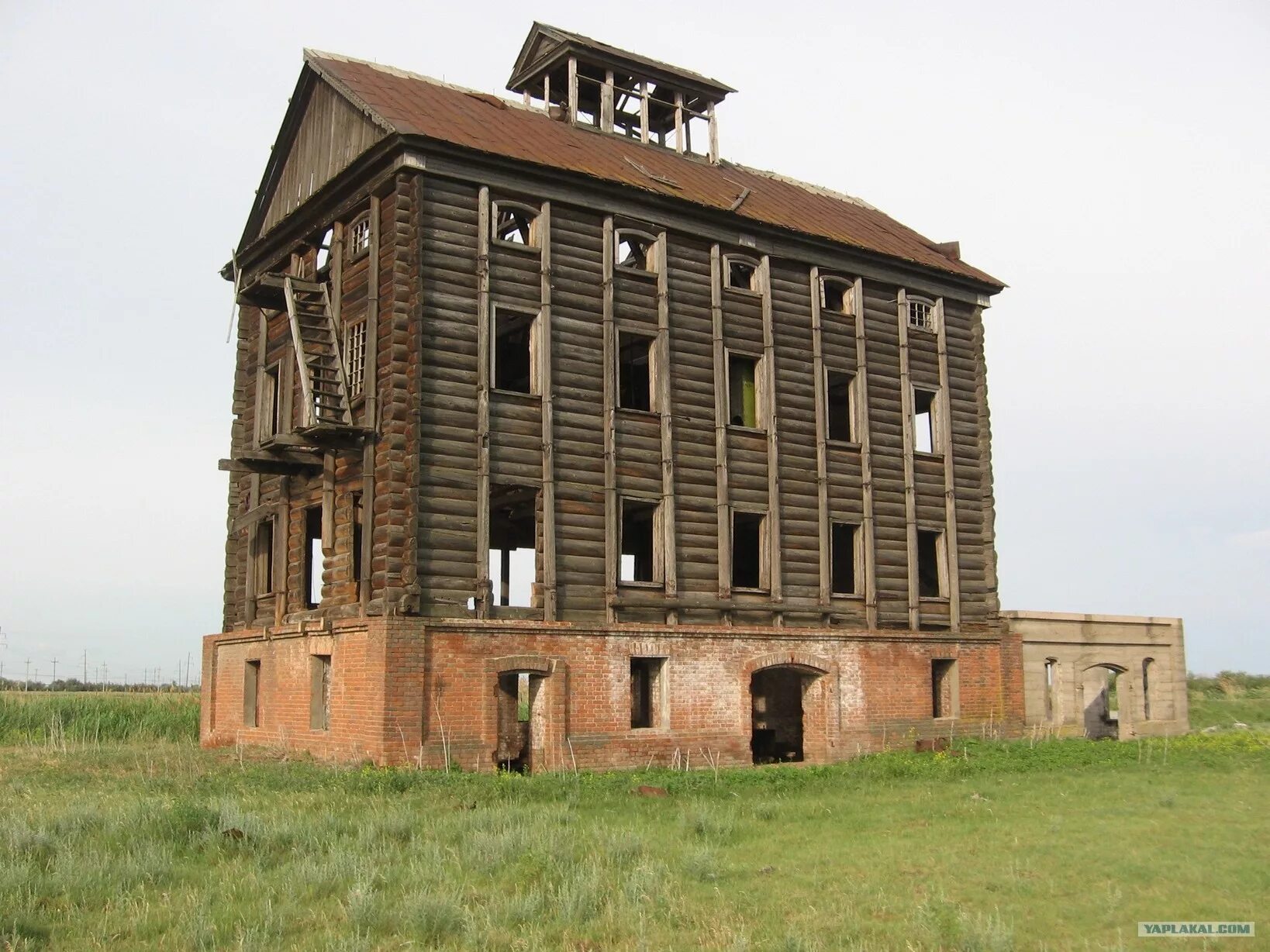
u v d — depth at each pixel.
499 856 12.15
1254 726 38.12
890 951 9.39
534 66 30.20
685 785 18.78
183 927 9.59
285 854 12.46
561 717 21.83
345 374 22.64
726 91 31.30
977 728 28.38
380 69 26.42
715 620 24.50
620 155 27.33
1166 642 33.28
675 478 24.36
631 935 9.72
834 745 25.70
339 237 23.86
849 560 29.94
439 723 20.45
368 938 9.34
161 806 14.16
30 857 11.58
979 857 12.86
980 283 30.41
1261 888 11.43
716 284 25.62
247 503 27.44
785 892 11.22
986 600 29.48
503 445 22.11
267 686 24.44
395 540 20.62
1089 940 9.73
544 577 22.14
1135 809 16.41
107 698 36.62
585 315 23.64
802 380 26.86
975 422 30.27
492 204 22.98
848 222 30.41
